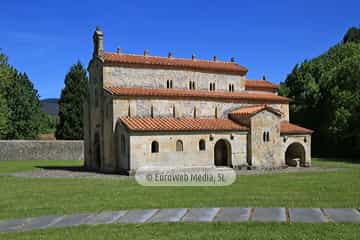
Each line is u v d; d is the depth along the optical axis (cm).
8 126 9469
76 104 9356
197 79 5822
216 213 2075
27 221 2052
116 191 3097
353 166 5662
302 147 5825
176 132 4934
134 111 5106
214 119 5591
